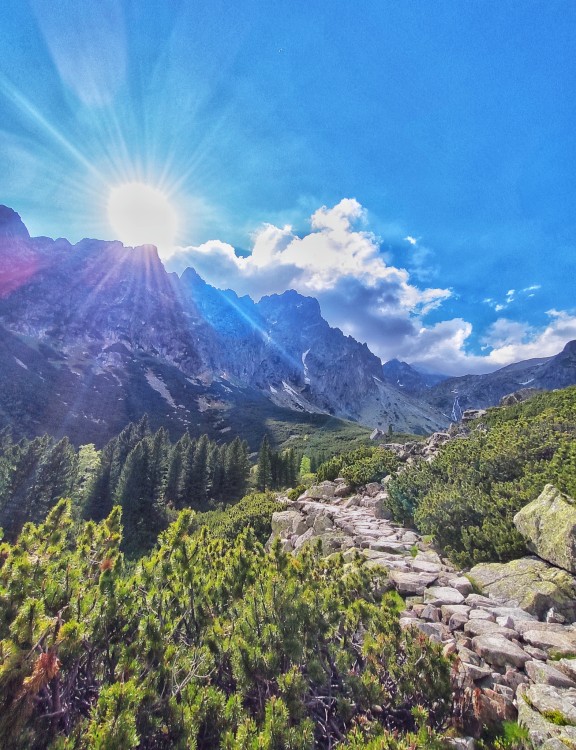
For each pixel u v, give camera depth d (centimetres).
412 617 552
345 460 2244
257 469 7069
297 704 305
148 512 4284
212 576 524
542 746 301
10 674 268
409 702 344
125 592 389
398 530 1077
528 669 399
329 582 561
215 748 287
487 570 696
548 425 1306
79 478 5147
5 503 3647
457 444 1648
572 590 560
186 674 350
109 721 237
